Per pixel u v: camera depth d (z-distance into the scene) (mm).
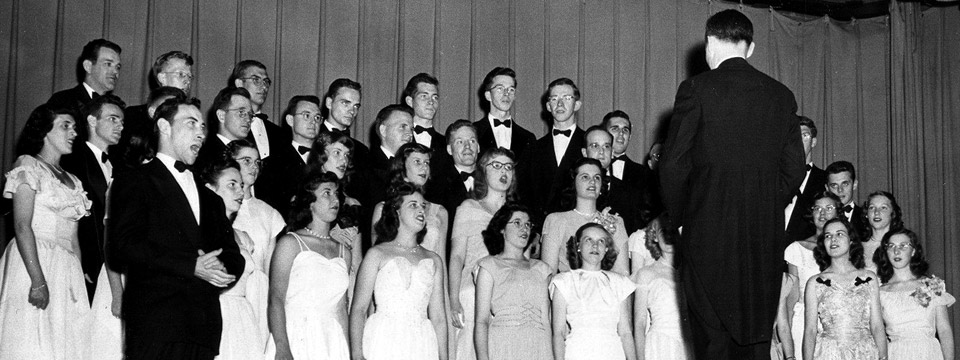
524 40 8516
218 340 4320
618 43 8812
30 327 4867
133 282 4223
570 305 5594
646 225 6590
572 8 8695
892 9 9328
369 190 6082
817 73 9328
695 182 3945
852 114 9367
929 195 9219
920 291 6555
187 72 6238
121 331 4988
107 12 7312
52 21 7188
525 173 6965
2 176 6926
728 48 4070
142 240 4148
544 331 5555
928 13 9398
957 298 9094
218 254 4219
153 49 7410
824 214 6574
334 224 5695
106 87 6371
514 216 5660
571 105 7066
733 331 3850
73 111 5254
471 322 5812
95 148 5566
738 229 3875
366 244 5941
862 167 9320
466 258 5906
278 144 6352
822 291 6180
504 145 7055
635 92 8820
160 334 4129
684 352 5750
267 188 6023
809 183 7184
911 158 9219
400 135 6418
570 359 5520
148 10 7430
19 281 4922
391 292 5246
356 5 8008
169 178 4293
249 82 6676
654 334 5828
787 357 6047
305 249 5113
